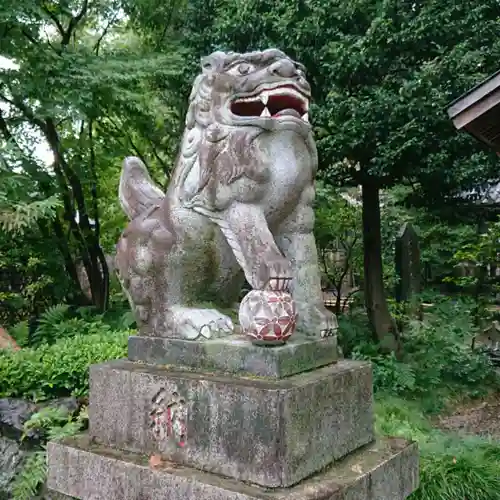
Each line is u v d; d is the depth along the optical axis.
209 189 1.84
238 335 1.88
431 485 3.04
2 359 4.12
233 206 1.82
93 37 7.88
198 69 6.16
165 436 1.77
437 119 4.85
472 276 7.75
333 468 1.70
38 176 6.57
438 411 5.19
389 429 3.74
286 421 1.51
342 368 1.86
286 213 1.89
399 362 5.49
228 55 1.88
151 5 7.18
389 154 4.96
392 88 5.20
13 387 3.99
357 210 7.62
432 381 5.42
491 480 3.13
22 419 3.85
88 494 1.85
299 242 1.93
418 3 5.15
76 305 7.71
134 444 1.85
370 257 6.18
